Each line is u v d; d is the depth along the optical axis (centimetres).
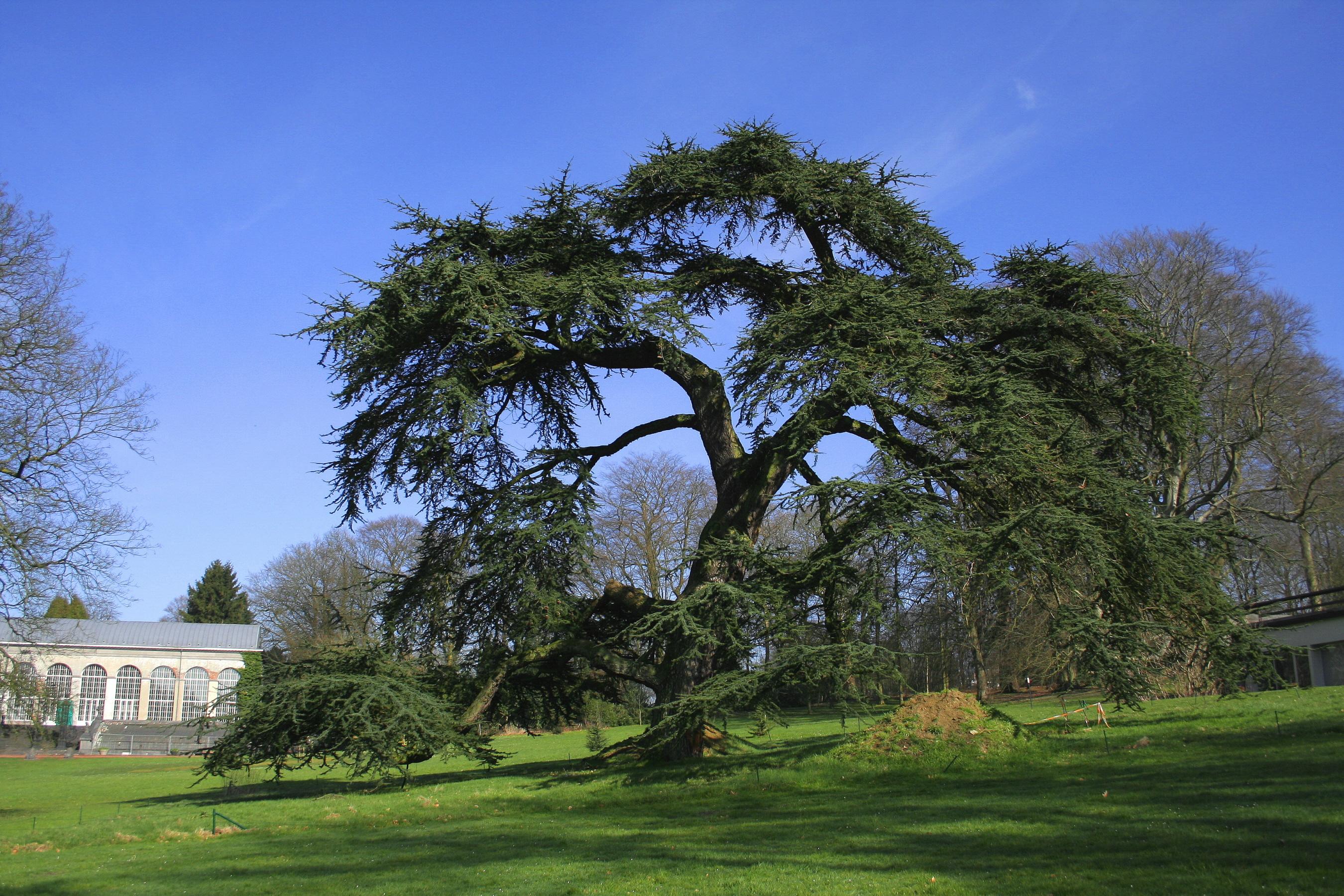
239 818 1800
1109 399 2092
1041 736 1880
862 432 2156
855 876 979
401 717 1914
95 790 3169
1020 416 1911
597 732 3506
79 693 6525
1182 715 2044
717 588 1791
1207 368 3319
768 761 1919
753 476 2175
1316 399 3606
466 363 2000
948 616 2567
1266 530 4112
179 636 6969
